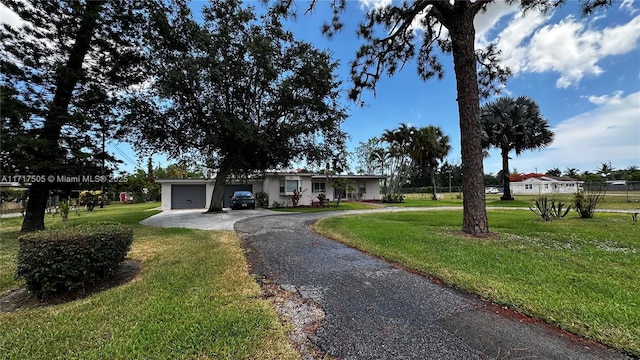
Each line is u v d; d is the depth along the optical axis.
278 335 2.44
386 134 28.19
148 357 2.13
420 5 7.93
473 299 3.22
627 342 2.25
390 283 3.81
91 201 19.20
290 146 15.59
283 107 14.58
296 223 10.55
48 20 8.73
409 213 14.02
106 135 11.16
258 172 19.22
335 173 21.61
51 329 2.61
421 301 3.20
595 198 11.55
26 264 3.44
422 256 4.95
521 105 21.55
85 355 2.17
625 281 3.63
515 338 2.38
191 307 3.02
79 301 3.34
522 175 48.31
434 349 2.24
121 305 3.12
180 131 14.20
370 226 8.73
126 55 10.66
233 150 15.27
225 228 9.43
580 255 4.98
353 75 10.28
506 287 3.43
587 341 2.31
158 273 4.27
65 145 9.16
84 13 9.08
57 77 8.94
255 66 13.84
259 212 15.72
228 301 3.19
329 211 16.20
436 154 27.42
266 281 3.96
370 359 2.12
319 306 3.10
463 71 7.34
